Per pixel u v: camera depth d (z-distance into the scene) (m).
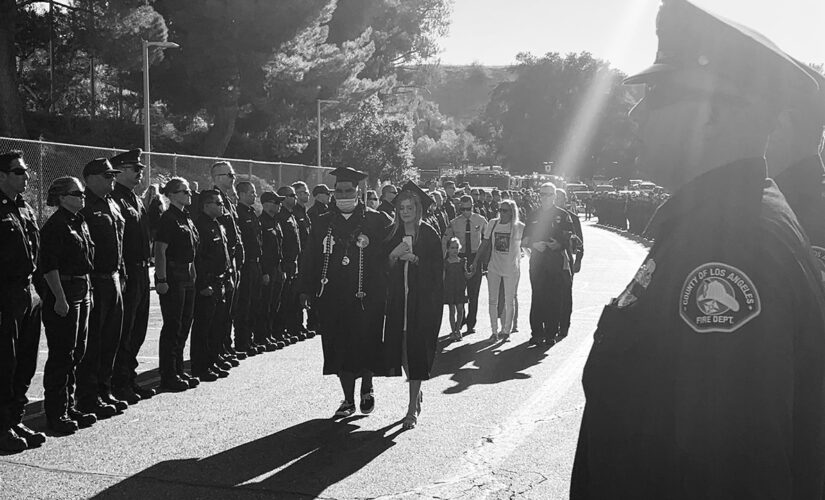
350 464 5.64
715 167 1.34
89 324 6.86
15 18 29.98
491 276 11.58
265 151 43.12
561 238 11.01
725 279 1.23
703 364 1.23
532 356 10.18
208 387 8.22
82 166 18.44
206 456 5.82
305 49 37.16
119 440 6.23
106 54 28.27
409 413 6.70
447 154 125.19
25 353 6.08
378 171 49.28
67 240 6.33
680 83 1.37
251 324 10.32
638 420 1.33
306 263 7.04
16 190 5.99
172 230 7.98
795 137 1.78
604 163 107.81
